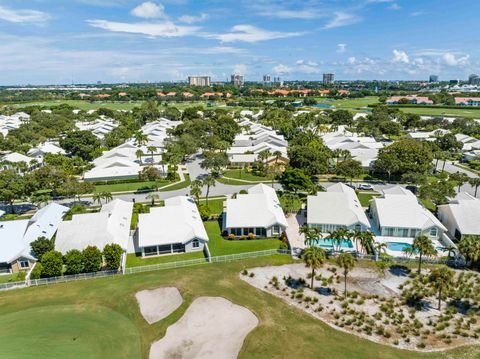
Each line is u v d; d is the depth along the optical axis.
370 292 57.25
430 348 45.16
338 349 44.53
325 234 77.81
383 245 67.06
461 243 62.69
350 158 128.00
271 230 77.31
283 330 47.84
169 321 49.84
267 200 83.62
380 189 109.38
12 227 71.38
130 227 81.00
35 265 61.97
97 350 44.22
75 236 67.69
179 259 68.31
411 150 118.69
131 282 58.97
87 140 157.12
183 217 75.75
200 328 48.44
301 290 57.44
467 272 62.34
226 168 138.25
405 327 48.97
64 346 44.75
